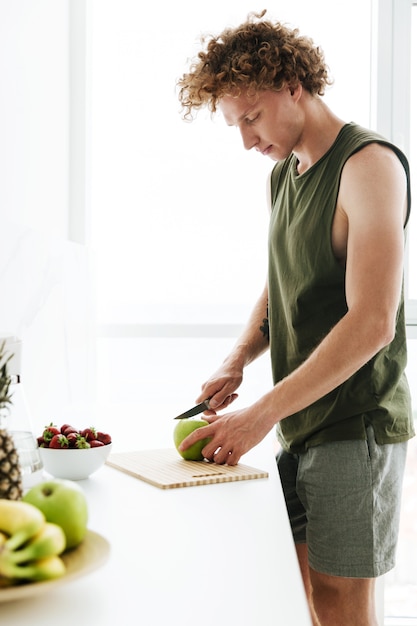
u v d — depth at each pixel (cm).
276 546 91
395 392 153
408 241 251
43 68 209
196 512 107
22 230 158
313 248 149
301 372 135
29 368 165
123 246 249
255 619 70
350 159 142
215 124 249
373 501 147
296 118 149
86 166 245
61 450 123
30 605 72
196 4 250
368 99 250
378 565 149
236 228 249
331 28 248
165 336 245
